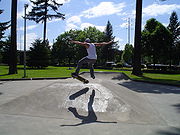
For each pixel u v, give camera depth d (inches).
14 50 620.4
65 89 248.1
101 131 129.3
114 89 258.2
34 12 1158.3
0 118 156.0
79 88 251.8
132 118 162.4
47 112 176.2
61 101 205.2
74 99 209.9
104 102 200.8
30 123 144.6
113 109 183.8
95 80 337.1
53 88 254.4
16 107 187.8
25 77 493.7
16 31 622.2
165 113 180.1
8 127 134.7
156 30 995.9
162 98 254.4
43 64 1077.8
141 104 210.1
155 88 347.3
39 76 531.8
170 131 131.8
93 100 206.4
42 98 215.0
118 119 159.5
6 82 414.6
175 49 1239.5
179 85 374.9
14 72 625.6
